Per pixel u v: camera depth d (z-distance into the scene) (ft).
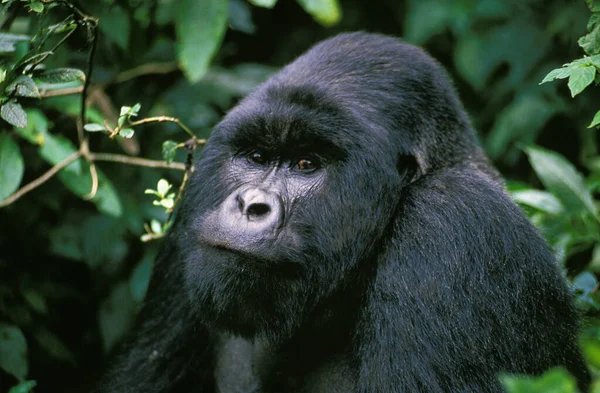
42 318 39.65
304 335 27.27
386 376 24.54
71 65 40.06
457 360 24.21
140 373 29.58
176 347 29.40
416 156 27.14
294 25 56.13
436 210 25.49
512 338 24.71
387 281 25.16
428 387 24.06
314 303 26.00
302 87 26.16
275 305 25.30
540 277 25.52
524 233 25.71
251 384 28.30
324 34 55.62
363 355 25.18
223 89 43.88
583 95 46.19
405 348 24.45
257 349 28.27
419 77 28.04
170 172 40.45
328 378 27.45
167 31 44.65
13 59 35.65
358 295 26.91
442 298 24.52
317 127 25.43
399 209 26.20
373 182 25.71
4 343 33.99
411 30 48.52
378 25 55.98
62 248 38.34
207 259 25.04
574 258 37.76
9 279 37.68
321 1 39.14
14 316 37.04
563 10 46.01
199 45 36.45
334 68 27.30
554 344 25.58
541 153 34.01
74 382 41.06
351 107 26.14
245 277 24.67
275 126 25.63
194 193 26.99
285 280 25.22
